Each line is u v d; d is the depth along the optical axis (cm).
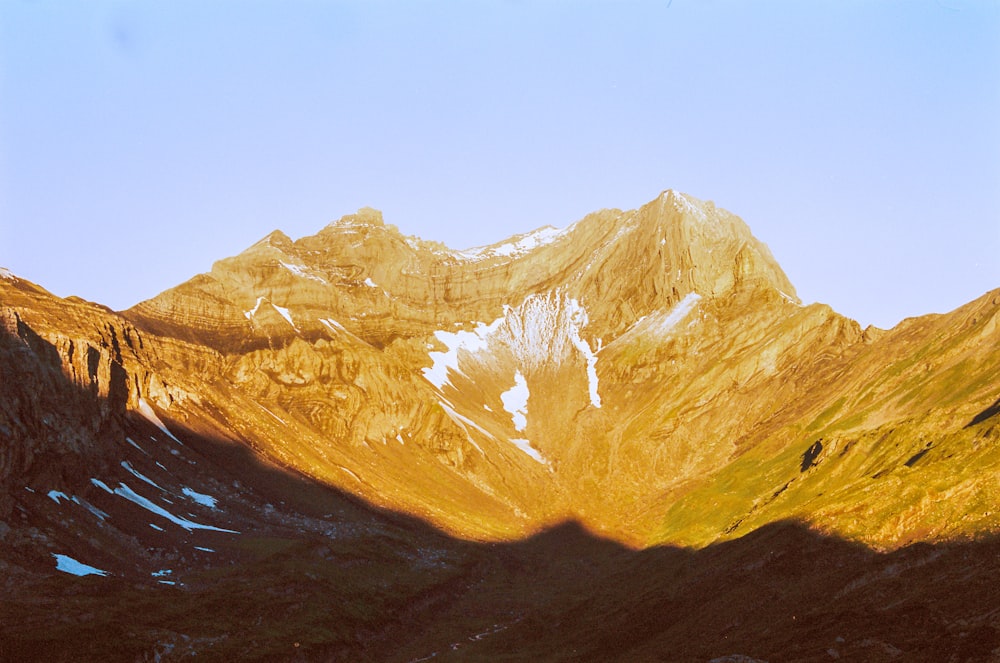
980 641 10912
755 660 12331
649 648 14775
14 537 15362
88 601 14288
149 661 13075
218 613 15262
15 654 12256
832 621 12775
